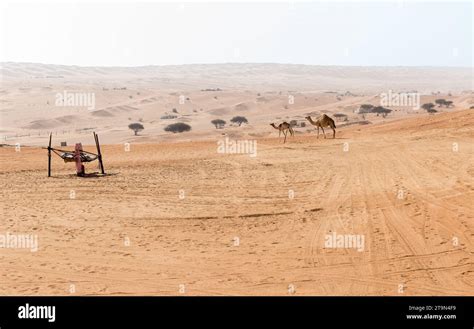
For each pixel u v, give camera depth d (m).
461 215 15.64
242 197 20.06
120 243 14.71
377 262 12.46
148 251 13.96
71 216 17.73
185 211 18.12
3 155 35.44
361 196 18.95
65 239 15.16
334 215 16.73
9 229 16.25
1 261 13.38
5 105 195.38
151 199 20.12
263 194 20.42
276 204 18.66
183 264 12.90
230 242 14.54
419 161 25.58
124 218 17.38
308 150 32.84
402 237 14.11
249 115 189.50
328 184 21.66
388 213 16.45
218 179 24.16
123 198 20.39
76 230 16.06
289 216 16.97
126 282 11.83
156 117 186.88
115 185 23.14
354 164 26.31
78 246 14.50
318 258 12.93
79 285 11.71
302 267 12.38
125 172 27.02
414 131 37.78
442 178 20.97
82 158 26.06
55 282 11.93
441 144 30.62
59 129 156.50
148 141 118.25
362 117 151.00
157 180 24.30
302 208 17.86
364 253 13.09
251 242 14.48
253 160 30.00
